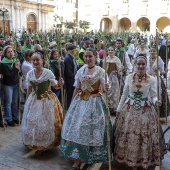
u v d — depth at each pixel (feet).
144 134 9.52
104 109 10.13
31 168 10.42
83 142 9.64
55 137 11.28
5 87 14.57
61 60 16.43
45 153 11.67
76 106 10.28
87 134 9.66
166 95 15.47
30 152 11.69
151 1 110.93
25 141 11.34
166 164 10.80
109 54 17.60
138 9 113.60
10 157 11.26
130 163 9.61
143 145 9.52
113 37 37.17
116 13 118.21
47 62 15.29
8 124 15.05
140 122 9.59
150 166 10.01
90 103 9.98
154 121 9.73
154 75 15.31
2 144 12.53
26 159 11.12
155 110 10.00
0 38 22.58
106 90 9.30
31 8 91.20
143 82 9.71
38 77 11.18
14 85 14.76
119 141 9.89
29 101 11.43
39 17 94.58
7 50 14.35
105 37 9.20
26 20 90.12
